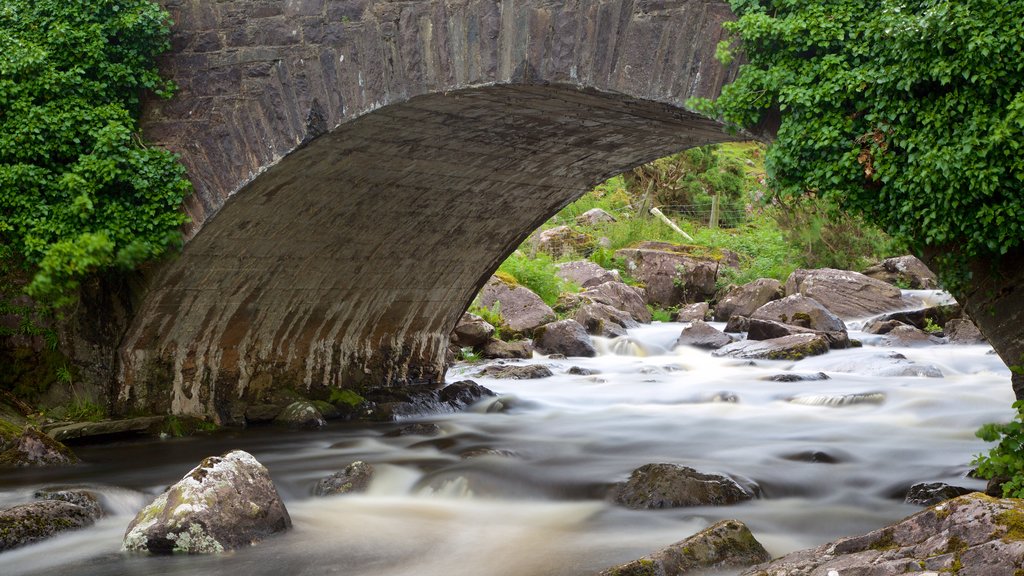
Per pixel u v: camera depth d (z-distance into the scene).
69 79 10.93
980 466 6.95
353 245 12.97
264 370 13.30
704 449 10.87
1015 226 6.70
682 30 8.37
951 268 7.14
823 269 26.12
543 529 8.02
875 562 4.63
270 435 12.33
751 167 39.44
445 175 12.35
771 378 16.20
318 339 13.87
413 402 14.05
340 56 10.23
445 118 10.60
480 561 7.12
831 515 8.20
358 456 10.91
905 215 7.28
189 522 7.32
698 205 37.00
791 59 7.69
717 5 8.19
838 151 7.49
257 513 7.72
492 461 10.12
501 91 9.58
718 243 33.31
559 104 10.09
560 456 10.59
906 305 24.81
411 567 7.00
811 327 22.39
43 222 10.88
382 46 9.97
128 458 10.85
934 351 20.00
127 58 11.06
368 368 14.77
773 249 31.09
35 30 11.06
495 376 17.34
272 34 10.61
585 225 34.94
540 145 12.05
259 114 10.73
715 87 8.19
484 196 13.34
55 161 11.09
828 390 14.90
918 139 7.04
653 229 34.25
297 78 10.49
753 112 7.93
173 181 11.02
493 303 22.86
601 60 8.80
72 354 11.77
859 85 7.29
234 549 7.41
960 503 4.72
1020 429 6.95
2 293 11.43
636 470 9.14
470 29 9.45
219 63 10.90
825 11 7.54
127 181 11.02
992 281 7.03
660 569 6.00
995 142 6.64
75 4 11.01
